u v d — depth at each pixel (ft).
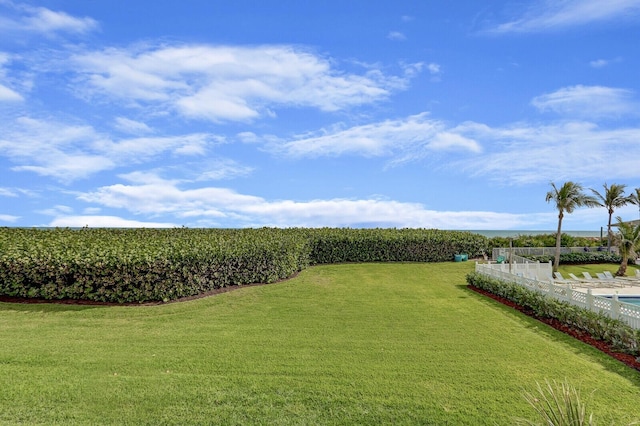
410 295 51.31
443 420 21.04
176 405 22.29
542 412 17.51
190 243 49.57
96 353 29.07
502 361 28.60
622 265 85.35
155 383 24.58
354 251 80.69
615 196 106.01
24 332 33.55
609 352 30.45
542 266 71.41
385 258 82.23
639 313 31.81
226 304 43.62
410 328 36.40
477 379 25.62
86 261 41.73
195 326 36.17
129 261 41.98
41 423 20.45
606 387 24.38
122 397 22.91
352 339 33.12
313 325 37.06
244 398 23.06
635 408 21.91
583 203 88.94
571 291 40.50
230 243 54.08
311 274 65.46
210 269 47.62
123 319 37.76
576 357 29.37
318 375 26.03
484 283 55.11
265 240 59.47
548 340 33.24
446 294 52.39
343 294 50.98
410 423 20.84
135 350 29.84
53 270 41.70
